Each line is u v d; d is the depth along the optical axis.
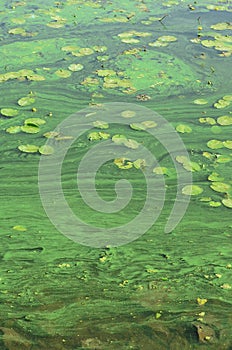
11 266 4.46
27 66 7.95
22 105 7.00
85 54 8.34
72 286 4.23
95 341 3.68
